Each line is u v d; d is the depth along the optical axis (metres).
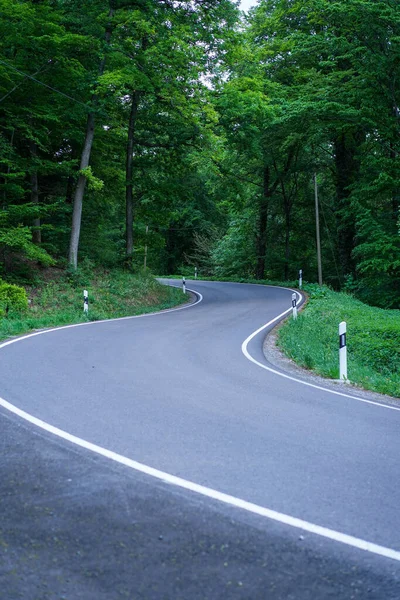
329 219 43.16
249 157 30.34
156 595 3.02
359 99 27.84
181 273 60.31
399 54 26.22
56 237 29.66
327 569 3.36
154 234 37.72
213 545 3.60
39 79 24.27
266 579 3.22
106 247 32.16
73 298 23.70
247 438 6.06
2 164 24.53
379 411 7.82
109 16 24.69
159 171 32.19
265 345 14.36
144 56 24.75
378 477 5.00
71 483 4.59
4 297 20.06
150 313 24.17
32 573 3.20
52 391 8.07
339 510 4.24
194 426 6.46
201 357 11.84
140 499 4.30
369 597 3.08
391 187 27.83
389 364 14.98
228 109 26.61
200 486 4.62
